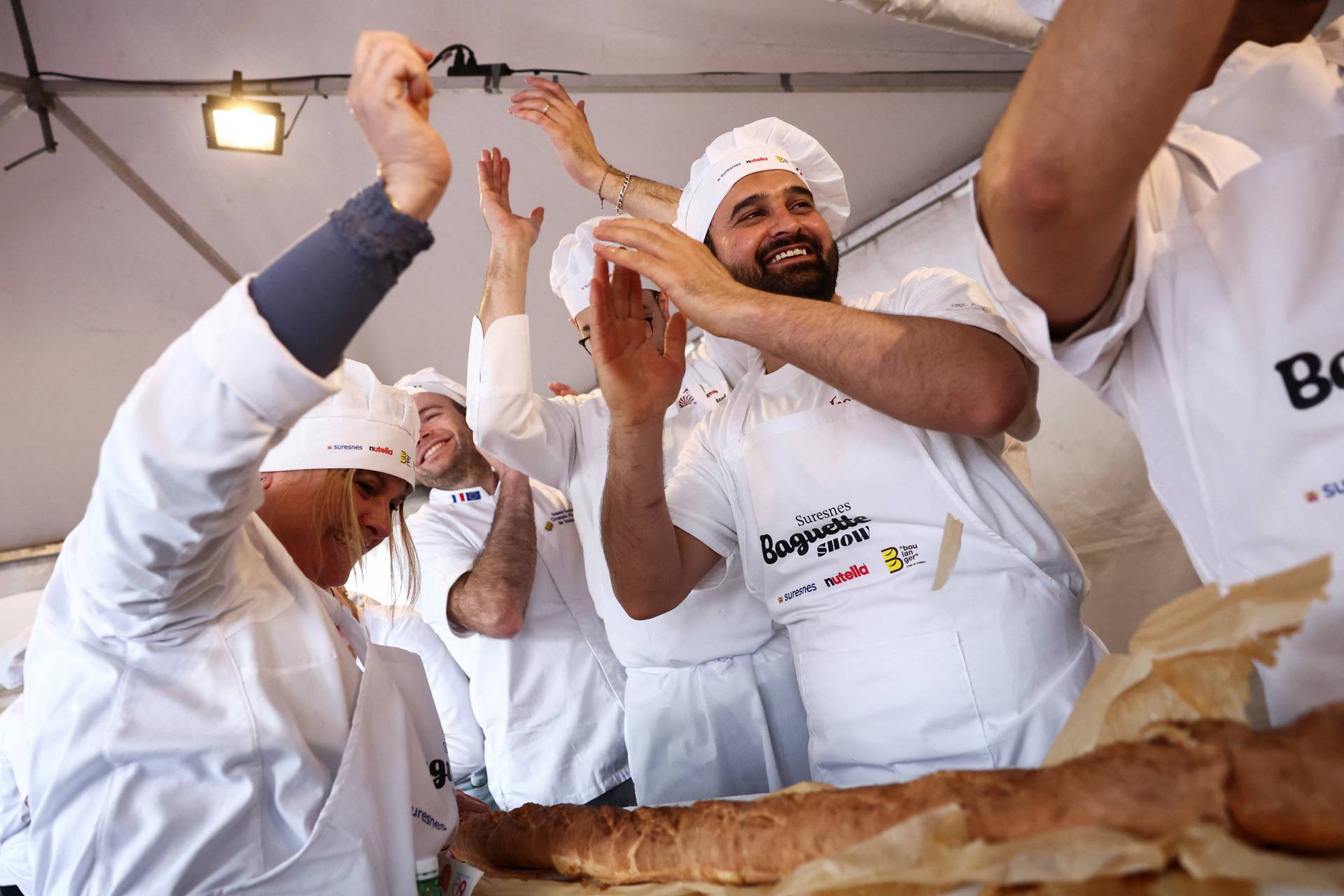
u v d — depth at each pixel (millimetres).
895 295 1742
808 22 3223
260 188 3789
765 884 1017
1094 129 832
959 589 1462
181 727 1181
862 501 1528
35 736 1190
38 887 1189
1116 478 3732
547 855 1363
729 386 2432
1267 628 806
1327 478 868
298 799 1240
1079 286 970
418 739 1481
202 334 997
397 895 1300
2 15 3357
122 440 1006
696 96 3473
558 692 2744
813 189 2090
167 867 1162
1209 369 956
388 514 1686
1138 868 713
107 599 1133
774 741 2236
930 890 825
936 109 3566
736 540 1840
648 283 2525
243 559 1315
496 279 2365
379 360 4332
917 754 1454
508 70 3350
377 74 993
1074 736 911
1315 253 888
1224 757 715
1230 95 1021
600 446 2418
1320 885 646
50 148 3426
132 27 3328
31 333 3928
